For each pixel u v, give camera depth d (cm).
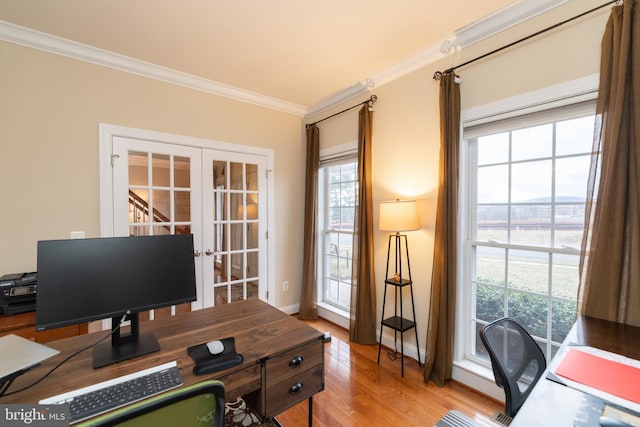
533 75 179
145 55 249
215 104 311
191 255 140
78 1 182
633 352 108
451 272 212
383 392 206
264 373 120
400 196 263
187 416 73
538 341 188
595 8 154
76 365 109
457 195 212
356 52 242
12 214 213
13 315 184
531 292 191
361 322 284
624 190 138
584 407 79
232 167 326
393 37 221
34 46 218
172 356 117
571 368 97
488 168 212
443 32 214
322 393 205
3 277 194
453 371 219
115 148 253
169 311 295
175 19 200
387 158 275
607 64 145
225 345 125
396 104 267
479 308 220
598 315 145
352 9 189
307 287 357
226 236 322
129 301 121
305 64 263
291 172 375
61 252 109
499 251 207
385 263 279
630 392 84
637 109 135
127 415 62
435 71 235
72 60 234
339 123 334
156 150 275
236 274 331
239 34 218
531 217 191
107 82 249
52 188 227
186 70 276
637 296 134
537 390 87
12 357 91
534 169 189
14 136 213
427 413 184
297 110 372
